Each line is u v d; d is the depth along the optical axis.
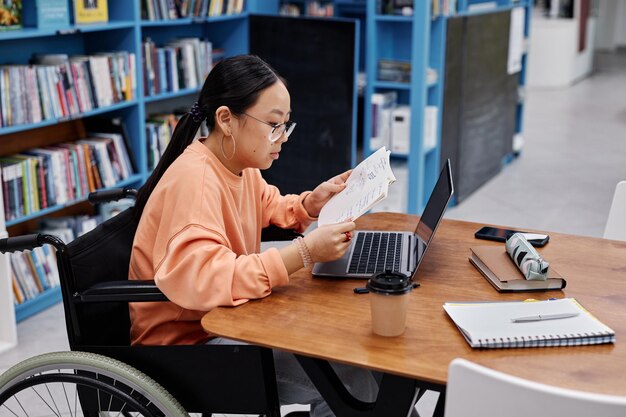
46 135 3.74
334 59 4.09
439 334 1.46
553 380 1.29
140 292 1.67
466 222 2.20
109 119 3.93
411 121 4.44
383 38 4.65
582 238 2.07
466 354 1.38
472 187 5.61
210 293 1.60
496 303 1.57
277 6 4.89
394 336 1.45
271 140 1.76
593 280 1.75
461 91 5.16
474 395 1.15
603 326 1.46
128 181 3.96
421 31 4.27
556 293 1.67
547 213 5.14
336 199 1.95
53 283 3.62
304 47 4.20
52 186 3.51
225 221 1.80
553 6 11.51
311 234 1.67
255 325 1.50
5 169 3.26
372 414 1.44
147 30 4.30
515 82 6.43
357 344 1.42
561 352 1.40
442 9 4.64
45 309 3.57
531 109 9.34
